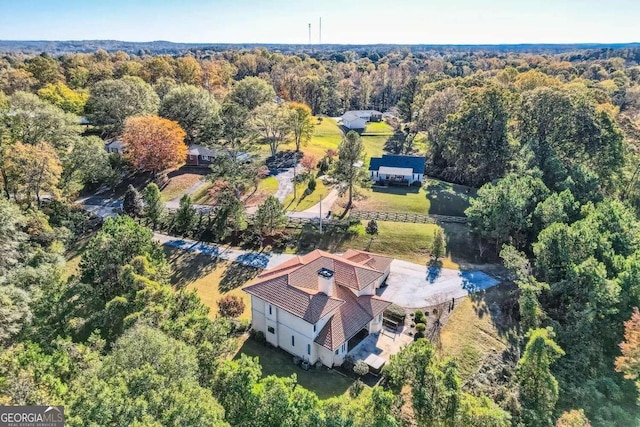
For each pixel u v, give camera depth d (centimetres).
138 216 5481
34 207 4972
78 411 1633
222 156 6475
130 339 2181
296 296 3212
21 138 5438
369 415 1956
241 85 9694
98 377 1930
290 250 4891
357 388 2895
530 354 2912
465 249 4869
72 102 8688
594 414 2972
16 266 3359
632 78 16288
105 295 3366
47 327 2939
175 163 6625
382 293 4066
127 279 3181
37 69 10762
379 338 3462
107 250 3441
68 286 3438
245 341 3444
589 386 3152
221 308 3594
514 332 3600
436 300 3962
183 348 2186
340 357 3191
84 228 5269
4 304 2661
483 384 3077
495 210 4491
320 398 2850
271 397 1983
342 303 3222
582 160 6338
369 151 9344
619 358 3075
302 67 16550
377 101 15912
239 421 1986
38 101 6131
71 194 5916
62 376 2128
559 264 3962
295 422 1912
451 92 8244
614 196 6244
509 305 3866
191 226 5175
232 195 5341
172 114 7912
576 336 3488
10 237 3481
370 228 5050
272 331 3350
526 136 6856
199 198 6272
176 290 4112
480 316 3759
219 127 7544
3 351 2505
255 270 4472
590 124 6247
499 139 6494
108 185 6688
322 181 6919
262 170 6769
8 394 1756
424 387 2147
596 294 3469
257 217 4903
